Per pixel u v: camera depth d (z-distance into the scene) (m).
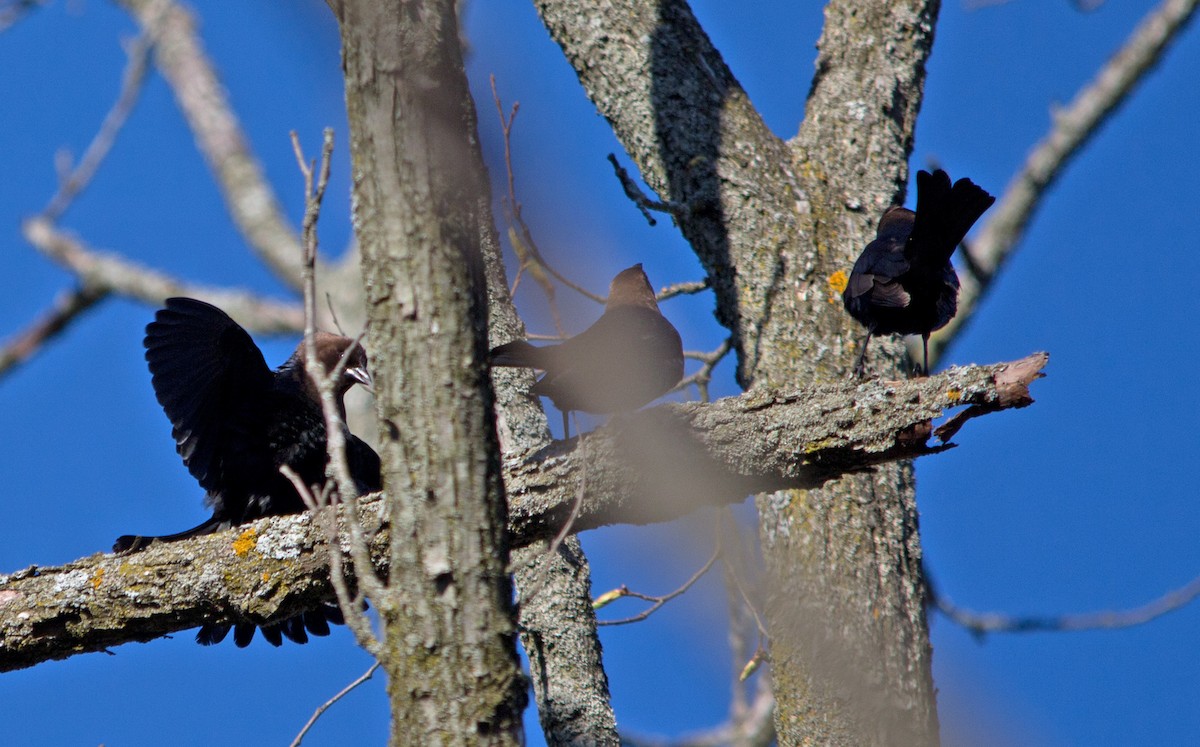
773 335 11.22
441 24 6.79
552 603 10.84
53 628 8.88
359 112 6.80
